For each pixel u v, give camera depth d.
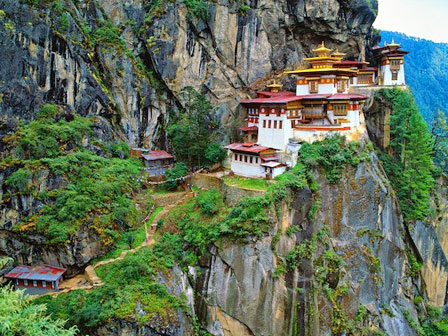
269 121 53.47
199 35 59.31
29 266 42.69
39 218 42.59
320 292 44.91
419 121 57.28
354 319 46.66
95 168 48.44
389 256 52.25
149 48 59.00
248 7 60.03
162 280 40.91
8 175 43.91
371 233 50.31
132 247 44.59
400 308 52.47
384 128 60.50
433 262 57.97
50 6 51.28
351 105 53.81
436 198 59.94
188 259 44.09
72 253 41.81
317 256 45.97
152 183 54.12
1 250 43.25
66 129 48.84
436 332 54.19
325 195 48.41
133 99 58.19
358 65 66.44
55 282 39.94
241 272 42.91
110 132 55.03
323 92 55.59
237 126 60.88
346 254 48.09
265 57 62.19
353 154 50.91
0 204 42.91
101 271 41.66
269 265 43.22
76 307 37.06
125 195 48.78
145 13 60.91
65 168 45.38
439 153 67.38
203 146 56.84
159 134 60.62
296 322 43.59
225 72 60.81
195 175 54.16
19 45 47.16
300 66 65.19
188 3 58.31
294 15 62.50
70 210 42.78
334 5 63.09
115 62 57.16
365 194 50.00
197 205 48.56
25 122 47.50
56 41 50.41
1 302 23.44
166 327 37.75
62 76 50.94
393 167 58.31
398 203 54.94
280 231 44.56
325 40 67.19
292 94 59.09
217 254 43.62
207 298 43.19
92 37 57.22
